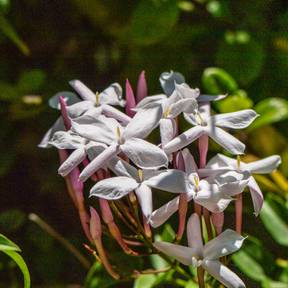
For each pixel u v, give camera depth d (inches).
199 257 14.7
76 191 15.4
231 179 14.9
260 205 14.9
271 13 19.5
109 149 14.8
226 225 18.2
